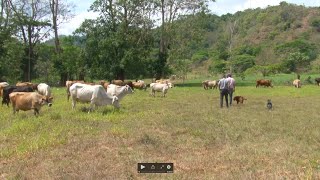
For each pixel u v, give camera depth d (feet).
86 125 45.21
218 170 27.99
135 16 157.58
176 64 180.96
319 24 362.74
